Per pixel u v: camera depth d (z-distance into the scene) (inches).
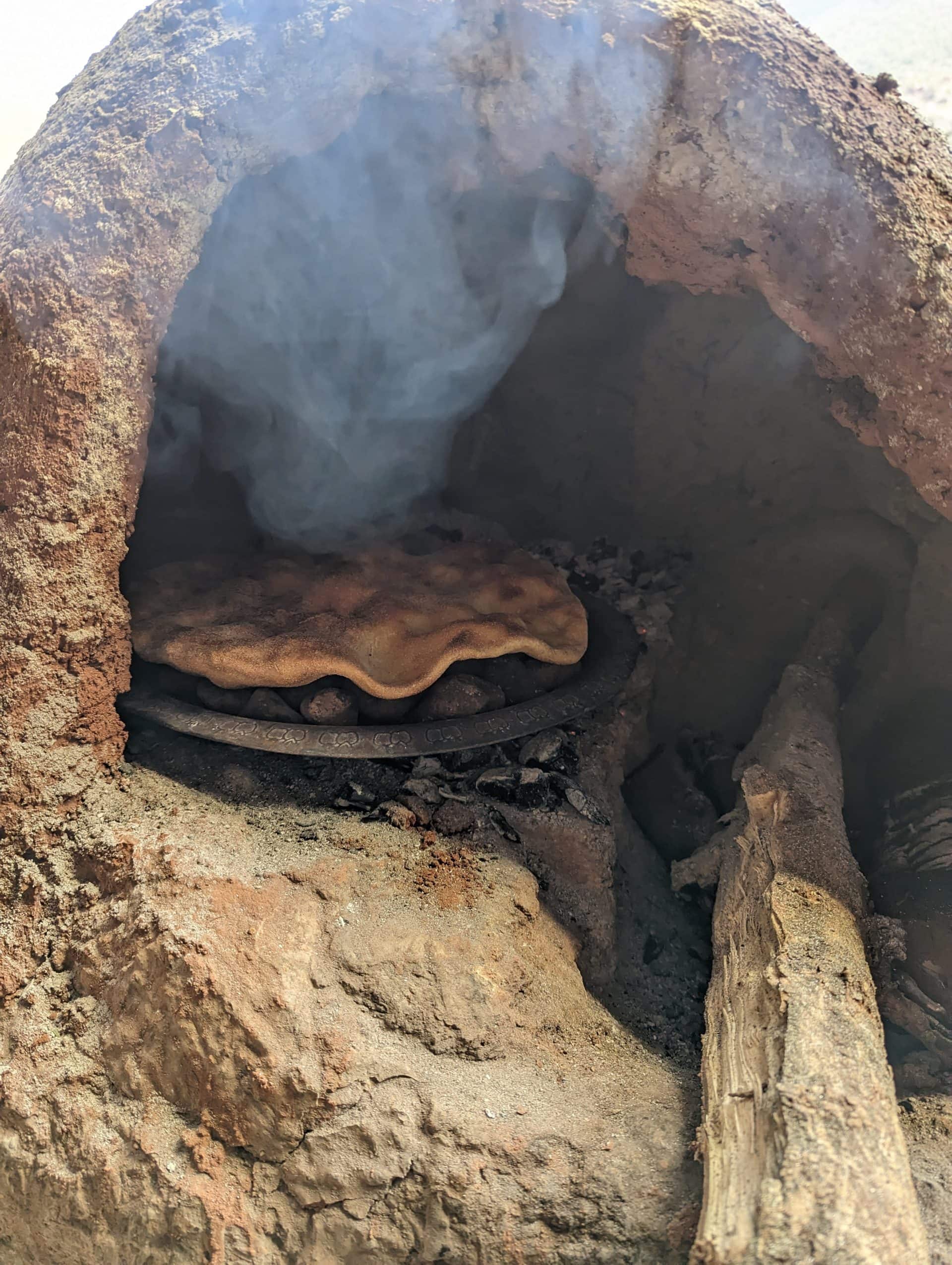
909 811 24.6
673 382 31.1
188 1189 16.2
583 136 20.8
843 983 16.8
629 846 26.7
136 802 20.9
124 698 23.9
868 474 28.0
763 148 19.7
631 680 28.9
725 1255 12.9
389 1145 16.3
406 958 18.3
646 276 24.5
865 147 19.8
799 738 25.2
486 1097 17.0
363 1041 17.2
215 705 24.0
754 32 19.8
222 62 20.2
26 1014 18.3
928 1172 17.2
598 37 19.5
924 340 19.9
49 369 19.5
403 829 21.6
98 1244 16.6
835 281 20.3
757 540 31.7
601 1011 20.5
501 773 23.9
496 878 20.8
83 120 20.7
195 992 17.1
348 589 26.8
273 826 21.0
